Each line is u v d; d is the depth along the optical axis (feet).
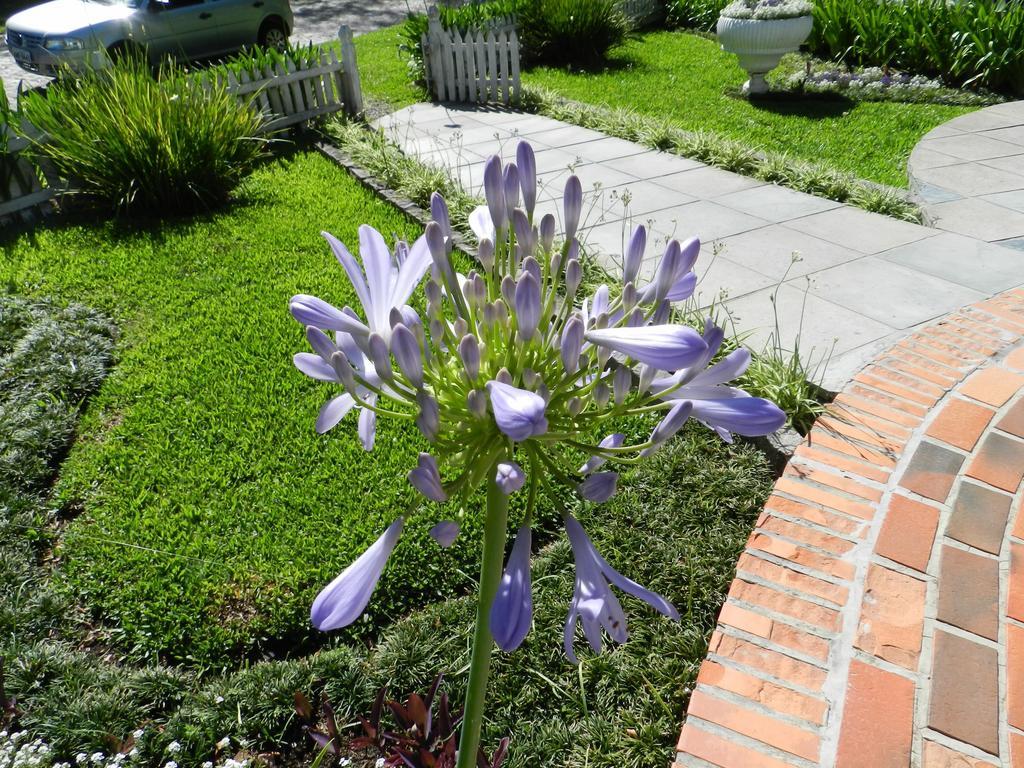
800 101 32.19
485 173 4.09
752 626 8.69
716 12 46.16
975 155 24.07
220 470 11.80
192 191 21.42
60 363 14.35
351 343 4.42
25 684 8.48
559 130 28.91
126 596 9.73
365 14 58.59
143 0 36.24
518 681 8.52
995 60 31.58
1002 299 15.39
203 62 38.75
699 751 7.44
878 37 35.53
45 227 21.38
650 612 9.20
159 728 8.18
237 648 9.23
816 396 12.76
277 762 7.98
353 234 19.93
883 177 23.45
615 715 8.19
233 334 15.53
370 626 9.45
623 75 37.24
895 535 9.78
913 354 13.58
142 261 18.95
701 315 15.15
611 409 3.99
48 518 11.24
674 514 10.63
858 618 8.71
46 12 35.55
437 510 10.73
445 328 4.04
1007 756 7.29
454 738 7.68
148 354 14.97
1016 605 8.81
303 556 10.19
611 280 15.83
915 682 8.00
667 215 20.62
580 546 3.88
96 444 12.61
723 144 24.84
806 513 10.21
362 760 7.90
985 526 9.87
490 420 3.91
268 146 27.96
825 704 7.83
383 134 27.20
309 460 11.98
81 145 21.13
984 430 11.55
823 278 16.69
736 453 11.71
